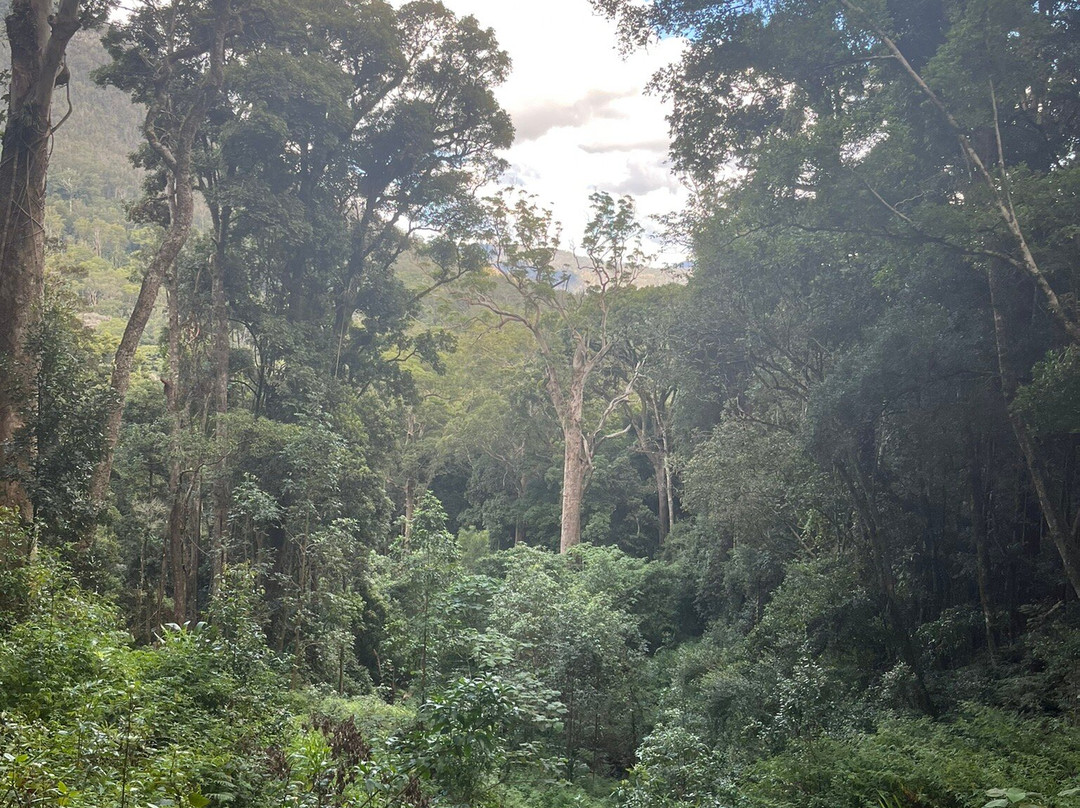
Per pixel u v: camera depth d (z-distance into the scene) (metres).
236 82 25.52
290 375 27.06
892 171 14.80
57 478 14.61
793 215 14.95
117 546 22.45
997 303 13.78
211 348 27.84
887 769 10.52
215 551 20.73
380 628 24.55
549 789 13.46
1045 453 15.34
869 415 15.90
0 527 11.69
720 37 16.88
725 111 19.17
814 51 15.32
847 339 18.34
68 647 8.53
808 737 13.60
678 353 24.16
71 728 5.95
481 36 32.06
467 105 33.00
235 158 26.80
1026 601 16.14
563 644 19.20
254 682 10.66
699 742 13.13
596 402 49.31
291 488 19.91
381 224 34.94
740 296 20.80
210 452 20.41
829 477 19.05
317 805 6.12
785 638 19.86
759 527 25.16
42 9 16.59
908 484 18.14
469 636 14.24
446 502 56.97
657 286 39.97
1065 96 14.51
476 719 8.57
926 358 14.67
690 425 34.81
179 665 9.61
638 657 22.50
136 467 24.42
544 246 41.94
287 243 28.42
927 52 15.91
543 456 51.28
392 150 32.59
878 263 16.62
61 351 15.27
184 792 5.24
